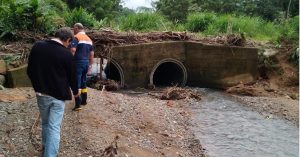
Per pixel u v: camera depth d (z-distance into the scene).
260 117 11.41
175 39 15.91
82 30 8.71
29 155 6.59
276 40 17.53
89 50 8.68
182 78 15.95
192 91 13.77
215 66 15.70
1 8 13.45
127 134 8.20
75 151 6.84
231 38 15.94
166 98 13.10
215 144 8.88
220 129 10.03
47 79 5.88
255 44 17.08
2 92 9.83
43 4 15.98
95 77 14.16
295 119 11.34
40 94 5.91
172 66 16.84
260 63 16.25
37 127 7.57
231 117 11.25
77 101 8.45
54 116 5.95
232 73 15.72
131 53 14.73
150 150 7.70
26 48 12.73
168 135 8.95
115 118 8.91
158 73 18.09
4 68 11.16
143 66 15.00
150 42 15.24
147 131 8.85
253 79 15.86
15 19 13.66
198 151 8.33
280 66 16.20
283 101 13.45
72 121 7.99
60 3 21.92
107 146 7.13
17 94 9.73
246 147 8.80
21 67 11.24
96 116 8.55
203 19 19.53
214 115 11.39
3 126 7.54
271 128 10.36
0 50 12.44
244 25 19.42
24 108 8.57
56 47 5.92
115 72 15.65
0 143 6.89
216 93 14.70
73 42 8.38
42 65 5.88
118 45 14.67
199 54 15.72
